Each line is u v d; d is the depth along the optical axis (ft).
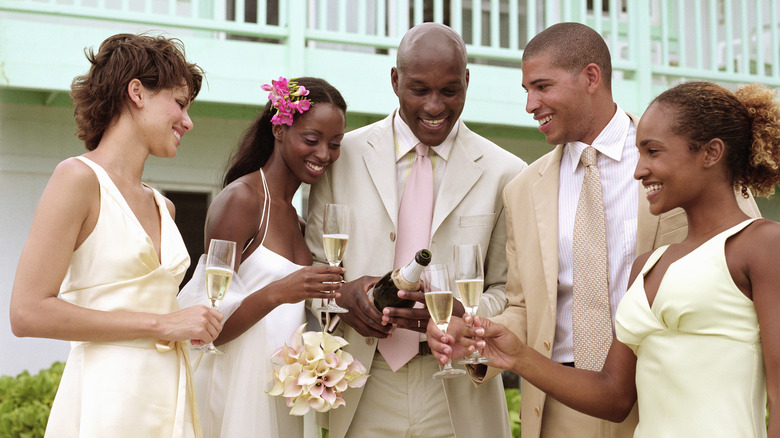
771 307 6.08
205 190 20.97
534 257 8.71
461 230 9.30
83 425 6.50
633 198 8.44
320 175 9.21
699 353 6.35
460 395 9.16
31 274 6.34
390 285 8.32
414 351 9.00
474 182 9.39
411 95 8.94
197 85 7.51
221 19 18.61
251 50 18.83
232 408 8.47
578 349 8.25
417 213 9.34
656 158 6.80
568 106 8.53
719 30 25.81
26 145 19.88
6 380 17.01
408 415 9.09
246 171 9.47
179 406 6.81
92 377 6.59
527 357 7.45
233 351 8.67
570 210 8.71
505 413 9.66
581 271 8.36
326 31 19.20
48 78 17.61
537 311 8.60
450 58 8.83
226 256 7.17
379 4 19.70
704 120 6.62
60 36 17.74
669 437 6.43
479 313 8.90
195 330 6.70
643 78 20.98
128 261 6.72
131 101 7.01
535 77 8.63
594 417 8.00
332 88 9.22
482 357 7.42
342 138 9.31
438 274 7.38
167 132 7.10
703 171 6.68
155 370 6.76
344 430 9.04
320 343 8.42
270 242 8.98
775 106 6.65
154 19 18.01
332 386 8.34
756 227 6.35
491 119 20.31
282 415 8.75
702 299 6.35
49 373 17.99
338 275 8.25
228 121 21.13
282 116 8.86
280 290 8.27
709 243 6.52
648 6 21.07
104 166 6.91
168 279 6.97
